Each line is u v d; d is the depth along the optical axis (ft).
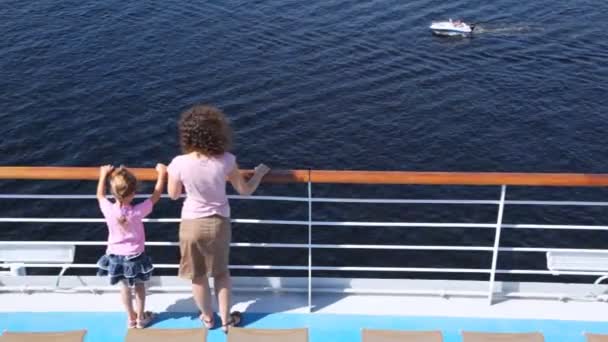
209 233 13.28
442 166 96.94
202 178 12.87
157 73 119.96
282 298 15.87
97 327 14.98
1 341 14.20
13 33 130.72
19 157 90.94
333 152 98.48
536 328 14.97
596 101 116.47
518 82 124.26
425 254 69.05
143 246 14.14
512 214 79.56
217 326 14.93
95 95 109.40
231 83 118.83
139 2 151.84
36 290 15.94
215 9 151.74
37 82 112.16
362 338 14.32
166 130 100.12
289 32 142.31
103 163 91.40
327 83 120.98
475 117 110.63
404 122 107.96
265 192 80.07
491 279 15.44
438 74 126.93
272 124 105.29
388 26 147.43
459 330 14.92
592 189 85.40
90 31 134.92
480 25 149.48
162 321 15.12
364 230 73.77
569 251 14.90
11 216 73.56
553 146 102.17
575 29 147.64
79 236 70.54
